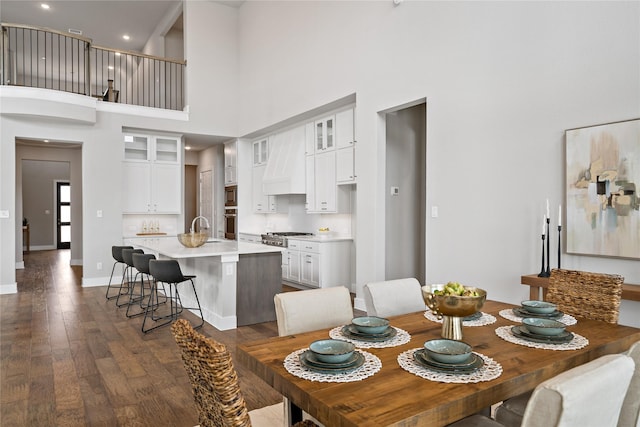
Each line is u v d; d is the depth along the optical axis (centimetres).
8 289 636
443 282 412
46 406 266
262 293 474
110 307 545
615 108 290
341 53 548
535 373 141
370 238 505
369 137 505
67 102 650
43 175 1291
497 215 365
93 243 709
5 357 354
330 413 115
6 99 611
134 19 890
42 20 880
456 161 400
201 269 507
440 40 415
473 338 177
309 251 628
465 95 391
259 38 754
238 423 111
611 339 176
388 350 163
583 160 305
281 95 684
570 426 99
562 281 245
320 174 636
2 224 632
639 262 279
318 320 211
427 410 114
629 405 143
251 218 858
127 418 251
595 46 300
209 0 807
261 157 822
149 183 783
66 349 375
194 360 121
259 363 151
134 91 1118
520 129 348
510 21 355
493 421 163
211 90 812
